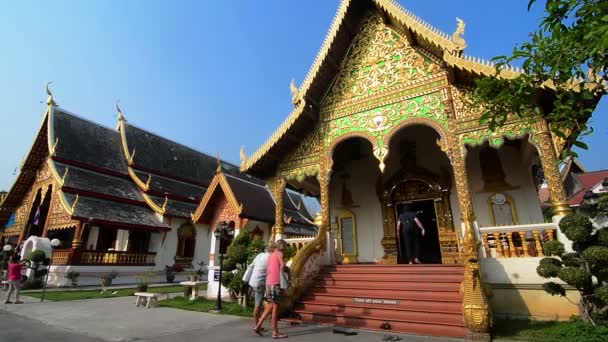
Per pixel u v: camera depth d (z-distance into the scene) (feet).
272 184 41.55
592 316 19.76
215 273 41.39
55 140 76.33
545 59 13.32
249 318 27.58
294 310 26.84
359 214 45.98
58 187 68.64
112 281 65.46
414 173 43.50
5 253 61.41
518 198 36.76
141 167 91.09
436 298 23.67
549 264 20.49
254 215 52.54
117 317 28.50
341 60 40.65
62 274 60.34
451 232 39.58
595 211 30.81
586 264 19.74
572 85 16.53
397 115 34.99
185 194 94.38
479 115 30.19
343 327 23.26
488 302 20.93
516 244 30.76
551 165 25.68
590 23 11.52
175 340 20.07
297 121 38.65
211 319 27.22
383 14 37.47
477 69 28.55
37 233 81.92
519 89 14.55
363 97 37.96
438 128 32.04
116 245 80.94
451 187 41.34
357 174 47.85
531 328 21.34
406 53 36.42
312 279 30.89
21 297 44.16
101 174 82.07
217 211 52.60
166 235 78.84
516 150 38.19
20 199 86.84
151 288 59.26
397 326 22.00
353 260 44.06
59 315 29.81
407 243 37.91
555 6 12.16
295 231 83.15
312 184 47.03
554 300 23.68
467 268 21.16
